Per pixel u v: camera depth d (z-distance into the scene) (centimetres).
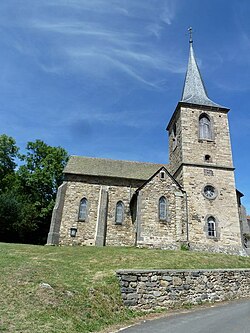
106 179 2941
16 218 3256
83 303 977
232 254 2328
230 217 2517
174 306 1222
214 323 927
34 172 3766
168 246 2255
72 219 2733
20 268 1208
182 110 2880
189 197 2523
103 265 1475
